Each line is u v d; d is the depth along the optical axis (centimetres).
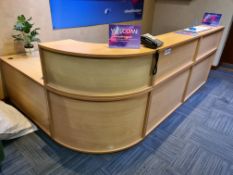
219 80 360
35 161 174
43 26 256
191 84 280
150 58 152
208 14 296
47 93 167
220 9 366
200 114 254
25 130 205
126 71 144
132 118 174
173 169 172
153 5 446
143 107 177
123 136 180
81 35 312
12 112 214
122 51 139
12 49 237
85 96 148
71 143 184
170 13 435
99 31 341
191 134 216
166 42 176
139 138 198
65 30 285
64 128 178
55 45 145
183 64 224
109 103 154
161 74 182
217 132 222
